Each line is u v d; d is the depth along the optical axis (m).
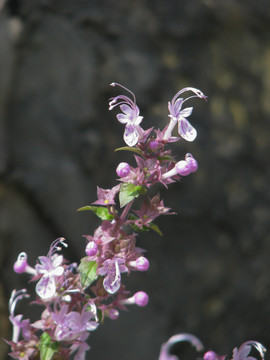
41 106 0.59
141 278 0.59
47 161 0.58
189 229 0.60
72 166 0.58
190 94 0.60
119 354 0.59
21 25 0.59
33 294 0.58
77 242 0.59
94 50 0.59
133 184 0.22
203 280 0.60
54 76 0.59
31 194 0.58
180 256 0.60
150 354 0.59
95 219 0.59
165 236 0.60
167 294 0.60
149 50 0.60
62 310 0.21
